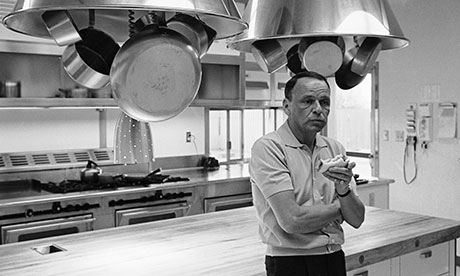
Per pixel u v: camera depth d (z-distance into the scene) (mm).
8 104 3658
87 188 3920
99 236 2367
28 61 3799
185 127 5191
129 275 1799
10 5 3658
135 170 4801
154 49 1168
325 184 1796
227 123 5676
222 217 2789
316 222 1660
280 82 5527
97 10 1396
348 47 1800
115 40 1511
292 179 1751
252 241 2254
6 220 3457
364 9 1479
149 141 1638
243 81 5000
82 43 1371
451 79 5055
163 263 1938
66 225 3658
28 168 4172
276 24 1508
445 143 5148
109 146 4676
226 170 5145
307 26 1454
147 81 1183
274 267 1788
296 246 1745
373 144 5945
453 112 5039
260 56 1781
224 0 1207
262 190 1738
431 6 5219
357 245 2203
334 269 1807
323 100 1675
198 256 2029
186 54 1213
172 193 4188
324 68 1688
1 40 3621
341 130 6973
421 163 5395
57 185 4027
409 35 5453
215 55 4723
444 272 2656
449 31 5059
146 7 1004
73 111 4453
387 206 5059
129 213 3941
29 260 1988
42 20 1305
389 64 5691
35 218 3562
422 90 5344
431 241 2451
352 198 1676
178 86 1218
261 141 1801
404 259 2420
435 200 5273
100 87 1438
